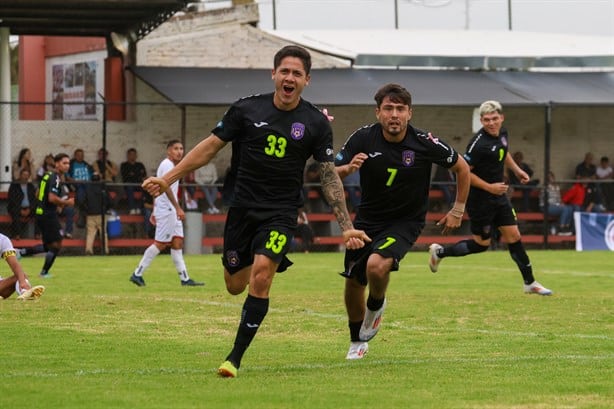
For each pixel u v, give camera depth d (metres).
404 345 20.55
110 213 54.50
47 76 71.56
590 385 16.00
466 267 44.66
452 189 60.41
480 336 21.91
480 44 68.12
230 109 17.17
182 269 34.88
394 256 17.97
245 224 17.22
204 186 55.53
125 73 59.84
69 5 52.69
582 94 60.62
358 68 62.19
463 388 15.72
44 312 25.92
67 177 54.81
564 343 20.80
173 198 33.50
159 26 61.81
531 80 62.97
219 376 16.59
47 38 71.44
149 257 34.53
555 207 60.47
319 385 15.89
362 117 63.19
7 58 58.59
